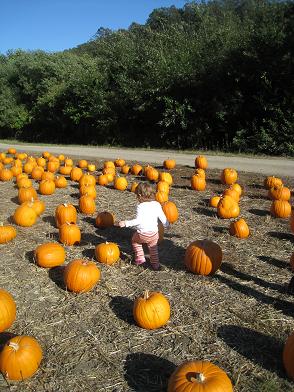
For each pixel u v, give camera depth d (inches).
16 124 875.4
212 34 526.6
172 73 526.3
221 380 65.1
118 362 79.7
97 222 157.5
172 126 550.3
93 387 73.3
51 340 86.7
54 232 154.0
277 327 90.2
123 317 95.0
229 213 168.9
